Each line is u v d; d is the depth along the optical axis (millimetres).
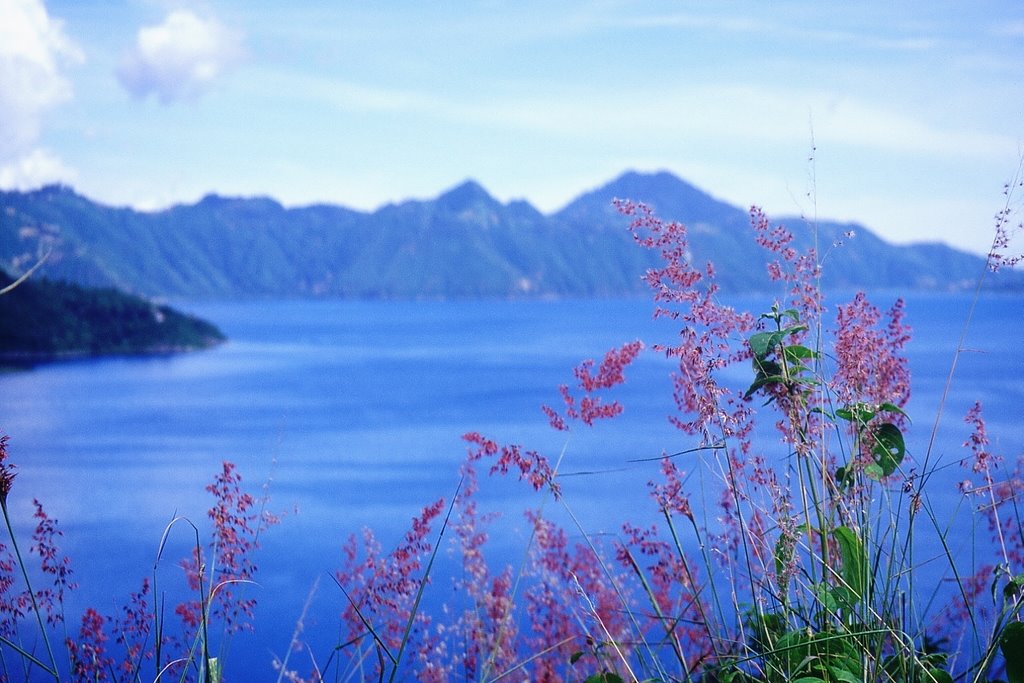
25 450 93375
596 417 3146
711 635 3121
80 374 191875
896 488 3150
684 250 3191
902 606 3086
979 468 3033
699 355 3148
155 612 2955
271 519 3148
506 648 3590
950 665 3023
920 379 87875
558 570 3652
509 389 162375
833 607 2979
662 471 3211
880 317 3320
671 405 100188
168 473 79062
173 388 173375
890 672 2990
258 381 188500
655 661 3125
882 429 3080
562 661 3650
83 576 14406
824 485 3123
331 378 195875
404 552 3574
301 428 117875
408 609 3596
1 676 2707
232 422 126250
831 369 3223
